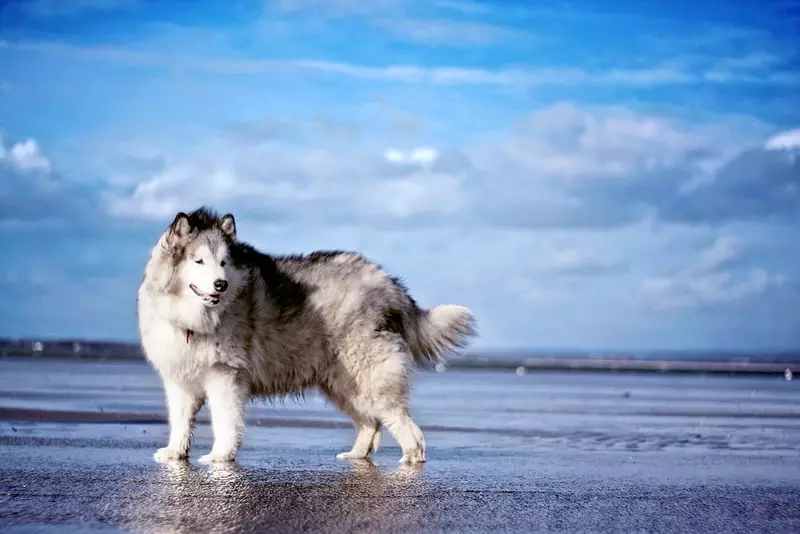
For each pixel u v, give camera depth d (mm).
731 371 61938
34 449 9484
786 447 11750
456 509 6551
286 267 9312
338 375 9258
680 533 5945
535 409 18969
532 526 6039
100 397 17906
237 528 5727
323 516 6156
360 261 9539
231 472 8109
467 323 9820
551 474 8586
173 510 6242
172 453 8914
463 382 35406
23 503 6367
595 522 6234
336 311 9141
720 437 13078
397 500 6840
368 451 9664
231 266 8703
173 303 8555
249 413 15781
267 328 8961
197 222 8773
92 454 9195
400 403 9258
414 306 9766
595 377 45844
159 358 8719
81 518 5918
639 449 11289
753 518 6523
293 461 9117
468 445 11344
